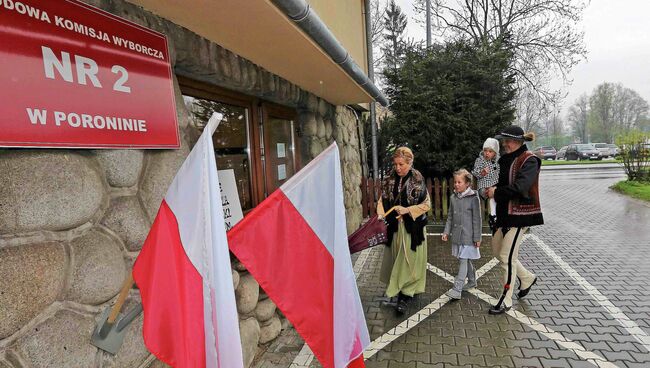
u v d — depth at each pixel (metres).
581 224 8.27
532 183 3.69
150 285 1.33
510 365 3.05
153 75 2.25
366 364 3.15
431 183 9.47
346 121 8.07
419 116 9.18
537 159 3.73
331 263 1.84
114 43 1.97
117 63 1.98
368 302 4.43
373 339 3.56
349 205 7.71
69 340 1.58
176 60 2.72
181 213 1.38
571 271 5.19
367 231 3.83
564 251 6.20
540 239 7.06
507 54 9.96
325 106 6.28
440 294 4.59
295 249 1.77
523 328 3.64
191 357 1.30
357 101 6.37
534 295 4.41
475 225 4.21
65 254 1.61
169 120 2.37
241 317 3.22
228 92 3.66
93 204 1.77
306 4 2.51
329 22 4.38
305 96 5.20
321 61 3.67
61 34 1.66
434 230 8.11
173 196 1.40
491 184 4.23
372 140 9.66
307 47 3.21
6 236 1.38
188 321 1.32
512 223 3.82
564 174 22.39
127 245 2.01
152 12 2.37
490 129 9.09
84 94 1.76
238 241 1.66
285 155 5.09
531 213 3.78
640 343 3.31
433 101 9.20
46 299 1.49
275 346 3.53
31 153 1.51
